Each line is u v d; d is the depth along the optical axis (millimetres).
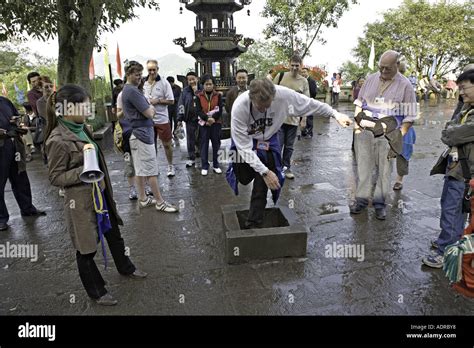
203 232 4098
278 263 3357
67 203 2604
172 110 9273
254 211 3523
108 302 2807
